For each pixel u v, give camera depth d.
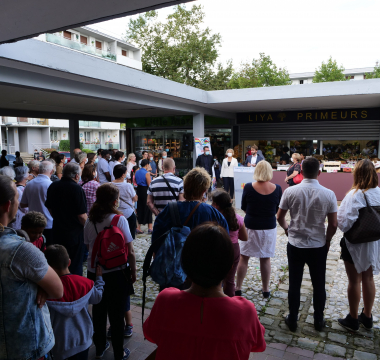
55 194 3.75
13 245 1.48
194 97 10.68
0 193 1.52
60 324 2.32
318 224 3.24
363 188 3.17
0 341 1.48
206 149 11.45
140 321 3.60
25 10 2.66
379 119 12.84
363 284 3.38
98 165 8.66
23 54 5.36
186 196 2.64
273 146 15.17
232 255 1.24
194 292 1.25
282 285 4.51
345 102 11.52
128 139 17.48
